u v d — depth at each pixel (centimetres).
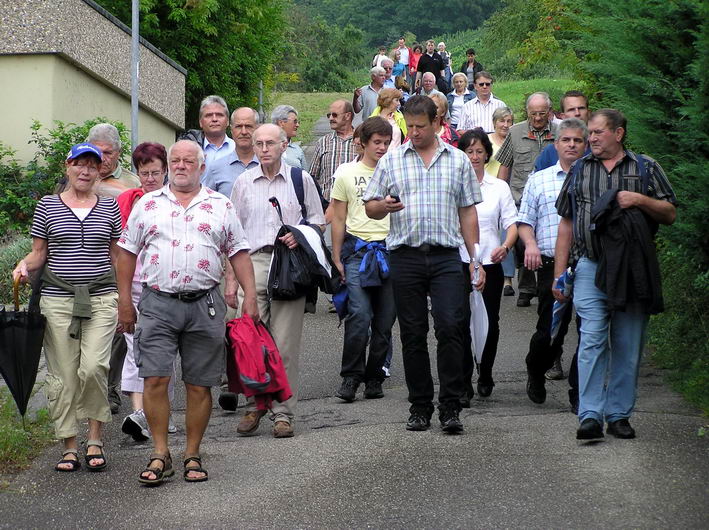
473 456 777
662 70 1017
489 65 6081
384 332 1005
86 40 1836
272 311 906
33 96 1748
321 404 988
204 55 2592
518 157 1309
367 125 1014
